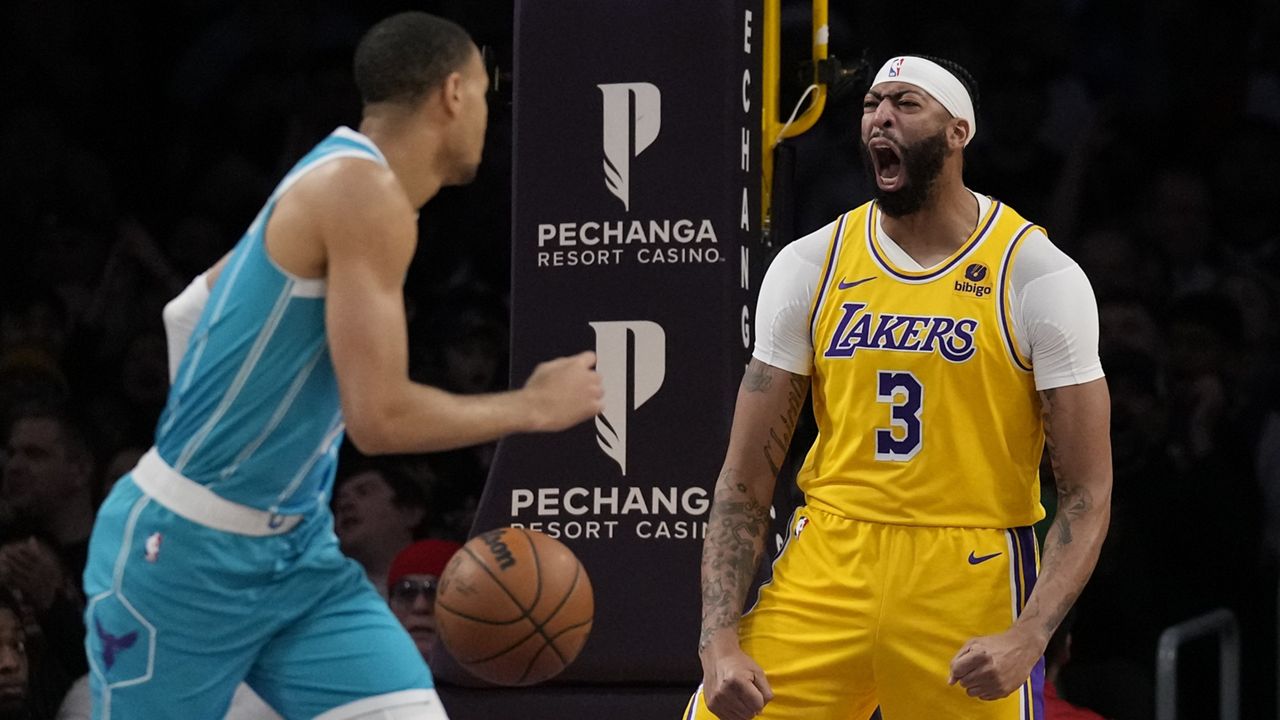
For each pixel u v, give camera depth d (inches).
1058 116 873.5
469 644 354.0
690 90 453.7
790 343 356.5
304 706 321.4
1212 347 665.6
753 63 466.3
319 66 912.9
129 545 311.6
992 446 342.3
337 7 927.0
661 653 442.9
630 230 454.9
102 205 885.8
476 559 356.5
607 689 446.6
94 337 828.6
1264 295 794.2
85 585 321.7
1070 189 824.3
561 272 457.7
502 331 749.3
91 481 655.1
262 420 308.3
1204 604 605.3
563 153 458.6
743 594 351.9
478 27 903.7
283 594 317.7
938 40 879.1
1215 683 598.2
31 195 871.1
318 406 312.3
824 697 346.6
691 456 449.4
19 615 519.5
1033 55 884.0
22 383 721.6
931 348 340.5
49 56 907.4
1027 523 348.5
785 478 481.4
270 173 901.2
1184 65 880.3
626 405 453.1
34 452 639.1
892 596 339.9
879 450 343.9
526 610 352.5
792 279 355.9
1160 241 810.8
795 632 348.5
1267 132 827.4
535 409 310.2
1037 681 346.9
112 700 318.3
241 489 310.5
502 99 490.3
